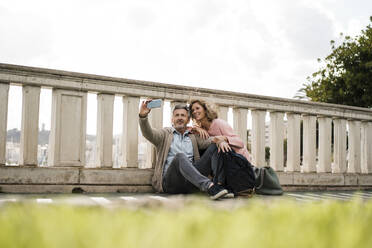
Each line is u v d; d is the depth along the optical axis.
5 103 4.62
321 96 12.74
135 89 5.40
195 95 5.78
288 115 6.62
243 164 4.26
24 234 0.89
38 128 4.78
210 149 4.48
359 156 7.19
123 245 0.76
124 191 5.10
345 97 12.16
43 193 4.57
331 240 0.84
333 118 7.12
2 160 4.52
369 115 7.34
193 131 5.07
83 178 4.86
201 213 1.38
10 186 4.45
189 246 0.76
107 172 5.02
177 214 1.37
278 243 0.80
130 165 5.28
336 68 12.51
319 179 6.55
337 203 1.77
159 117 5.58
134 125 5.40
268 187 4.96
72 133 4.96
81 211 1.42
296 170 6.50
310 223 1.17
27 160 4.66
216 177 4.31
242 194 4.25
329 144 6.91
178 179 4.41
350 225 1.04
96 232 0.89
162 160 4.87
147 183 5.23
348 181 6.86
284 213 1.38
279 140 6.44
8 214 1.28
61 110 4.93
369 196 5.22
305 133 6.78
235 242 0.78
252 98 6.20
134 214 1.33
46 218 1.14
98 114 5.30
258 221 1.15
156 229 0.89
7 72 4.63
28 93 4.76
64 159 4.88
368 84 11.73
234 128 6.23
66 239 0.81
